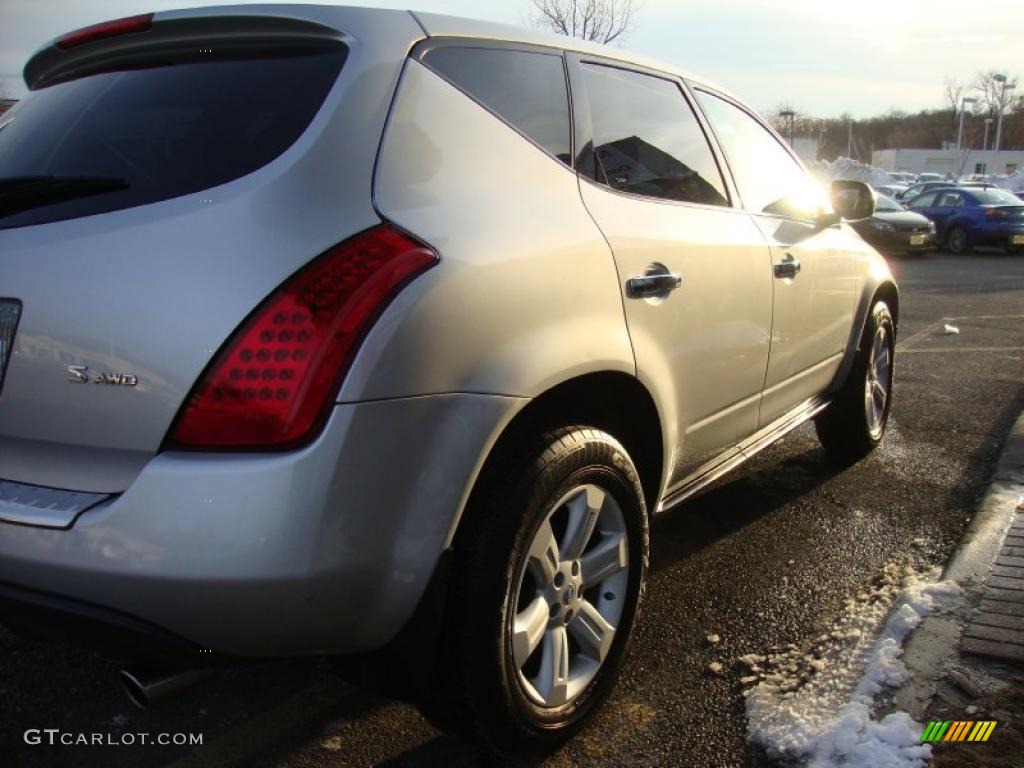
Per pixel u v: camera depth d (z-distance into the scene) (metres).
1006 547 3.32
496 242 2.00
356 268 1.72
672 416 2.66
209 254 1.70
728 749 2.29
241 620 1.66
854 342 4.28
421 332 1.77
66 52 2.31
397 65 2.02
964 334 8.66
